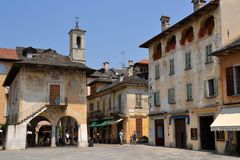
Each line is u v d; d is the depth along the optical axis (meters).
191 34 33.19
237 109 25.20
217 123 25.52
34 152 29.92
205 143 30.06
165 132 36.88
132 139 44.94
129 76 51.75
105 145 43.12
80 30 45.62
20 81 37.41
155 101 39.78
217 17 28.97
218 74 28.28
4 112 55.19
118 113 48.69
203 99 30.22
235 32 28.81
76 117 39.12
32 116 36.28
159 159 21.44
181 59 34.47
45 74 38.59
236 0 29.22
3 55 56.25
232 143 25.62
